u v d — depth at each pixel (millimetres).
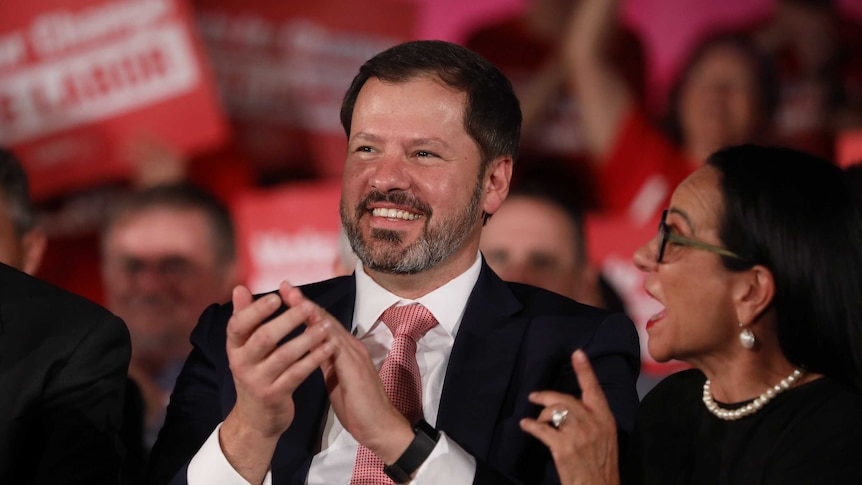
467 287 7266
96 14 13289
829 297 5754
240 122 13508
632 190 14305
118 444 6887
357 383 6059
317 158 13633
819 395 5875
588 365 5875
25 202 8750
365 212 6945
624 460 6602
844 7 15070
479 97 7047
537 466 6766
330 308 7391
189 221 13320
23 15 13148
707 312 6012
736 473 5973
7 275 7094
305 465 6824
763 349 5988
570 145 14203
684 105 14469
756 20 14680
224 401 7039
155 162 13398
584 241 13977
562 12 14125
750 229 5879
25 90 13188
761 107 14641
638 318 14102
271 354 5961
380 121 6934
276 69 13500
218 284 13422
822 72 14812
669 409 6586
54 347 6703
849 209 5863
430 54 7082
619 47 14344
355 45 13633
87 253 13273
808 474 5637
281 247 13570
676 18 14461
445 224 6910
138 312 13242
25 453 6645
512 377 7016
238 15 13438
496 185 7332
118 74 13352
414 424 6605
